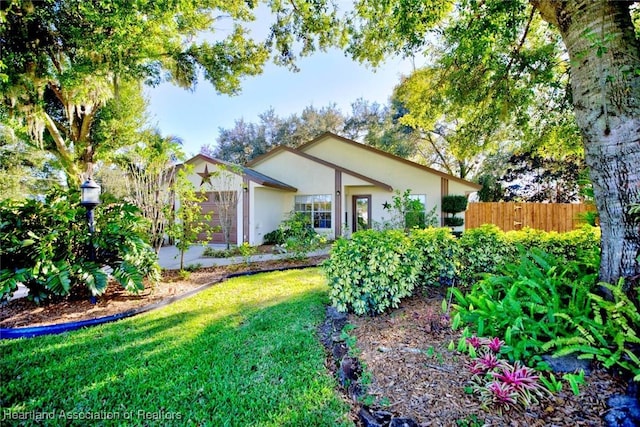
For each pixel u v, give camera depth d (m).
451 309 3.91
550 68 5.46
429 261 4.72
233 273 7.01
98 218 5.17
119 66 7.75
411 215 11.34
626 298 2.56
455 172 22.94
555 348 2.68
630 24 2.90
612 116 2.87
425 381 2.47
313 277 6.50
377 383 2.51
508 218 11.97
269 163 14.38
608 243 3.02
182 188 6.91
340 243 4.28
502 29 4.67
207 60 9.72
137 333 3.71
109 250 5.04
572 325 2.77
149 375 2.79
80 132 12.35
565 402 2.14
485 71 5.75
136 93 13.05
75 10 6.74
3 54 6.64
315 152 15.50
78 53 7.76
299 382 2.67
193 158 12.17
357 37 6.49
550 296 3.22
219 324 3.98
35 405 2.38
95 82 8.29
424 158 22.88
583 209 10.95
